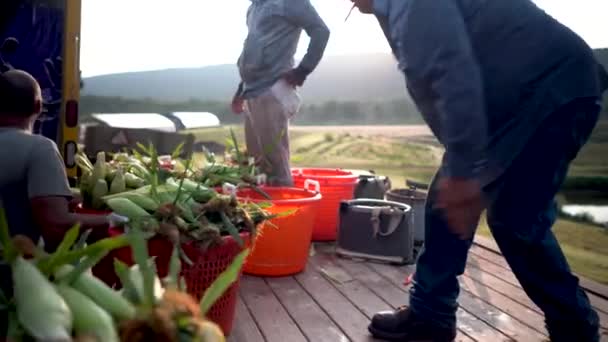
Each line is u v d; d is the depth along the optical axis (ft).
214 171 11.91
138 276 4.16
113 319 3.76
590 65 7.79
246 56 13.76
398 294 11.18
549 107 7.58
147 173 10.09
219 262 8.07
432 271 8.55
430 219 8.43
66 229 7.64
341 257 13.80
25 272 3.73
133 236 4.18
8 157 7.52
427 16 7.01
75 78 13.03
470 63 6.95
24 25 12.92
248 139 14.61
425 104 7.68
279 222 11.68
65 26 12.91
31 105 7.93
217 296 4.26
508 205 8.06
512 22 7.66
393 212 13.12
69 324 3.51
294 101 13.93
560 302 8.18
